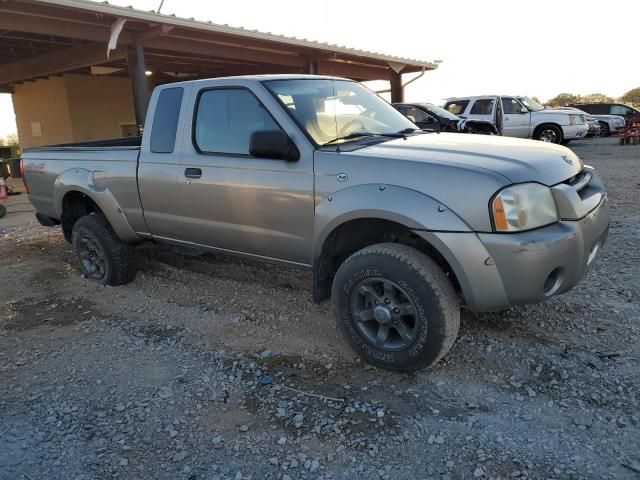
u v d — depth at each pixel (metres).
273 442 2.79
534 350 3.51
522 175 3.08
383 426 2.87
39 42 13.19
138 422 3.01
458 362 3.45
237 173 3.96
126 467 2.66
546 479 2.44
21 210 10.76
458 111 18.44
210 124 4.22
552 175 3.23
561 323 3.88
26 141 20.50
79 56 13.98
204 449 2.77
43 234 8.02
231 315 4.41
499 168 3.08
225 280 5.25
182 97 4.43
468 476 2.49
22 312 4.79
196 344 3.93
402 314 3.25
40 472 2.65
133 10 10.39
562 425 2.80
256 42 13.98
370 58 17.56
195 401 3.19
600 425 2.79
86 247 5.44
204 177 4.17
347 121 4.07
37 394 3.35
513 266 2.96
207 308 4.60
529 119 18.23
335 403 3.10
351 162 3.41
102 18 10.63
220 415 3.04
